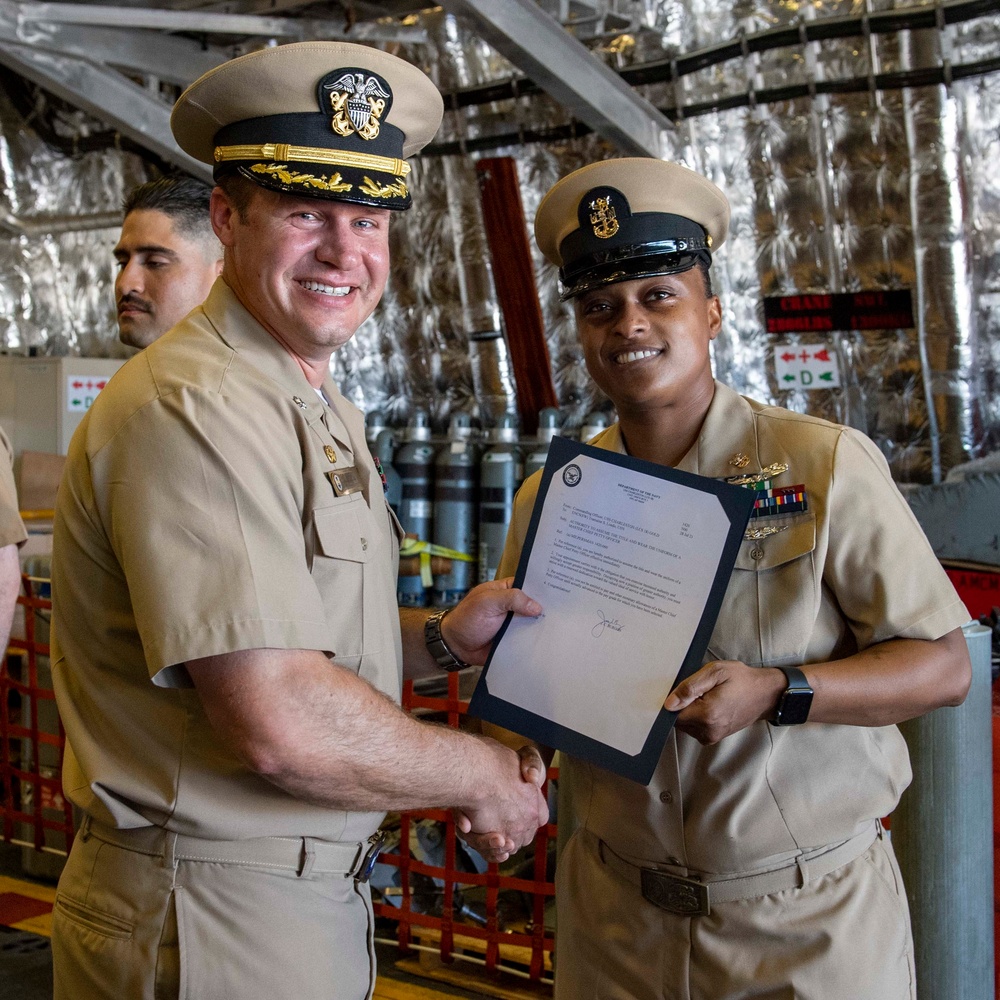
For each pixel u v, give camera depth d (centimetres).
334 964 137
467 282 568
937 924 196
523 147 545
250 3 534
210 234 238
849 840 151
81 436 138
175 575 122
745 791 148
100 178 665
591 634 148
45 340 690
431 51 552
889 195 469
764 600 150
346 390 608
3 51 487
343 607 138
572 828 193
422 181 572
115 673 136
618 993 158
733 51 483
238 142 140
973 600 382
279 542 127
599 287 155
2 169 674
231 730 122
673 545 145
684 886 150
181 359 136
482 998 284
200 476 125
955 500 407
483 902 309
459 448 539
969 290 458
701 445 158
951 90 450
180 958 128
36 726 355
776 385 500
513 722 151
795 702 139
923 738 194
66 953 137
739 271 502
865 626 149
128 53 529
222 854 131
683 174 155
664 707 141
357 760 127
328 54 138
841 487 148
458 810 146
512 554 178
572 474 152
